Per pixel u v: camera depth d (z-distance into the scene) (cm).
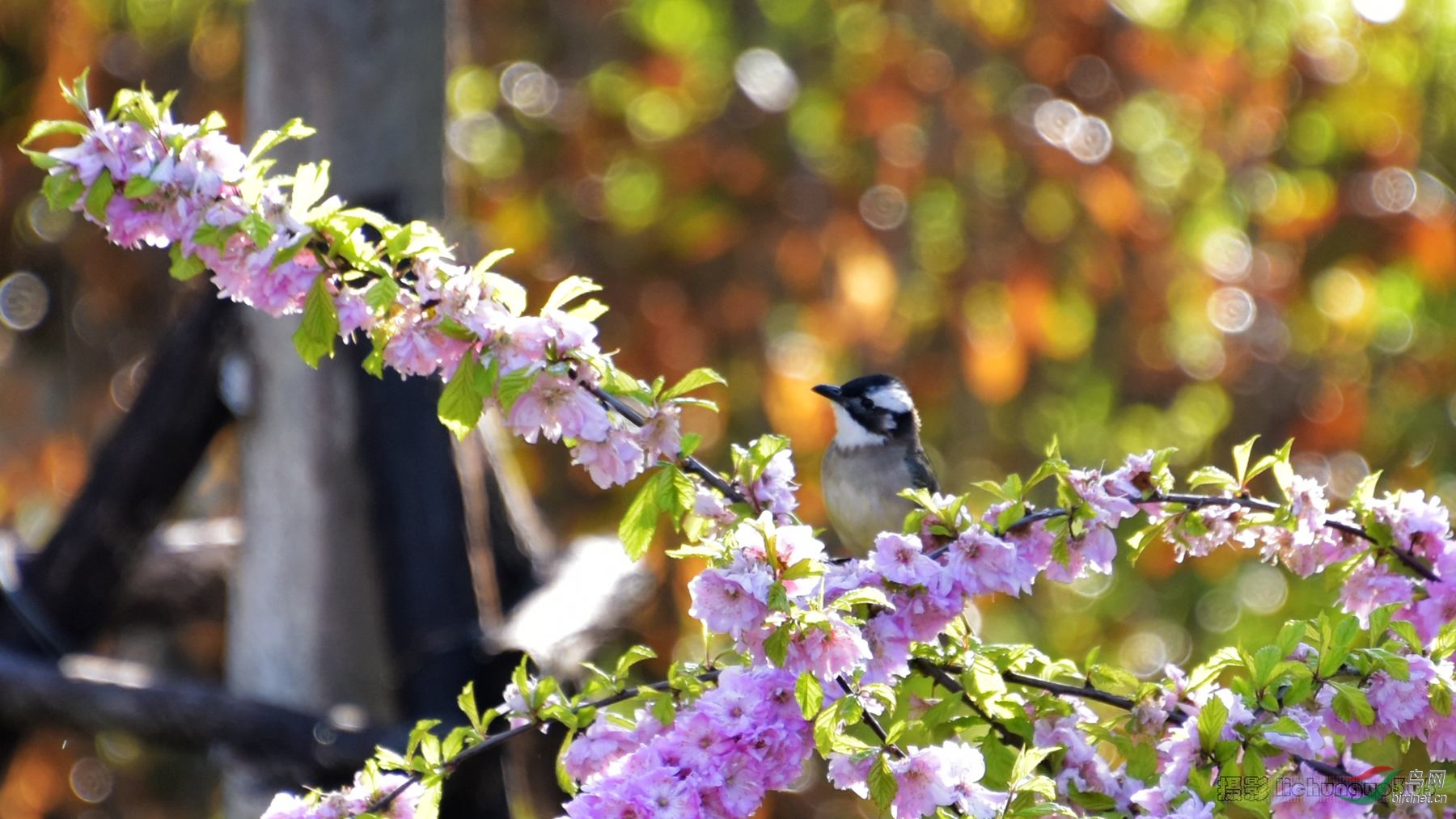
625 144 1714
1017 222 1662
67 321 1931
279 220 496
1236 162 1738
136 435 1041
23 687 931
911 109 1602
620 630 1066
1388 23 1736
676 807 462
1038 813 473
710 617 454
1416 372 1902
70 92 497
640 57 1742
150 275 1862
